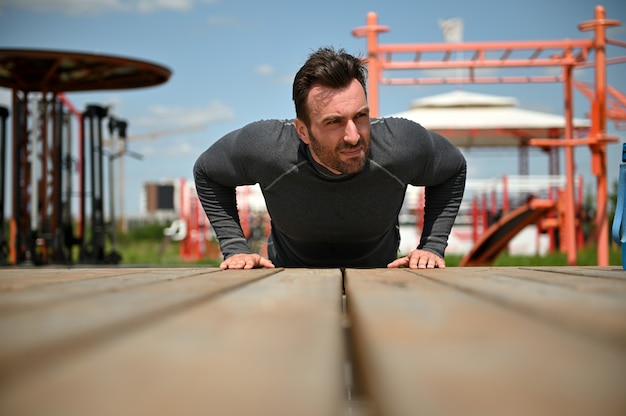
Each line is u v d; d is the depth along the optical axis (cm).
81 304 132
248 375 69
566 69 1026
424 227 375
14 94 1028
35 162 1007
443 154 358
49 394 60
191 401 58
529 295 150
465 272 271
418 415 52
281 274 264
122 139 1120
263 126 349
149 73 1031
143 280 218
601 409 54
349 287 178
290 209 360
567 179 1051
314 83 311
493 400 57
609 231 1194
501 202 1977
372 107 953
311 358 78
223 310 126
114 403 57
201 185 378
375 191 347
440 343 86
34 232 1008
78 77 1047
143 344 87
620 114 1273
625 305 128
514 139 1920
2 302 136
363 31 945
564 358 76
